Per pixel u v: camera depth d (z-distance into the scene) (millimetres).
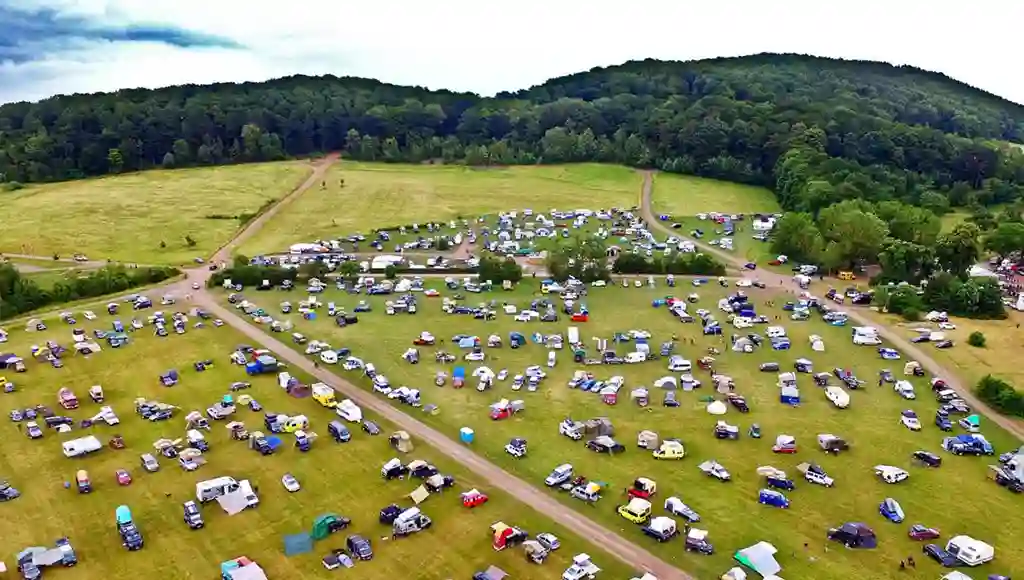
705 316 146625
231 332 136625
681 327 142375
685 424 102688
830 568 73438
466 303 157375
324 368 120188
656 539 77125
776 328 137500
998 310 146500
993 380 111000
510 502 83688
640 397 108562
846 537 77125
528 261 194625
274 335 135500
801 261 193250
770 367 120938
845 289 168000
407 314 149625
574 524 79875
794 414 105938
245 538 77438
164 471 90125
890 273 172500
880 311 151750
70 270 183375
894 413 106688
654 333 138625
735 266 190250
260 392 111000
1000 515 82812
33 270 184125
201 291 164500
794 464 92562
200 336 134000
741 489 87125
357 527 79250
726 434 98812
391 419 103125
